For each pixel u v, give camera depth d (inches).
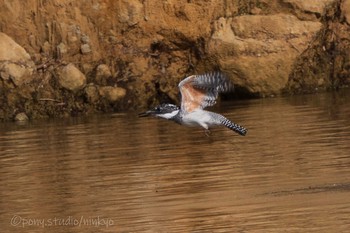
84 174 613.0
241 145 682.2
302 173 573.3
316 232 441.4
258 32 915.4
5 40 878.4
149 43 917.8
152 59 917.8
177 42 916.0
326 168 582.9
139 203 524.4
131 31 914.7
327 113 798.5
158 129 773.9
